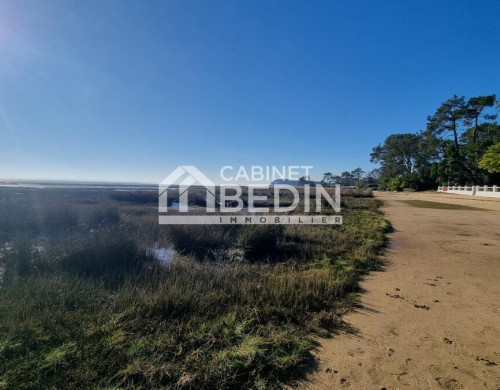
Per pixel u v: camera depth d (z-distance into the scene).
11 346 2.59
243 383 2.29
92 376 2.27
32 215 9.61
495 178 37.56
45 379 2.23
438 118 49.16
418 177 55.69
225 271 5.11
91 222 9.47
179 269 5.16
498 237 8.96
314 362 2.61
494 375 2.45
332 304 3.83
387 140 71.94
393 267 5.81
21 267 5.00
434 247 7.59
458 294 4.34
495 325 3.36
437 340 3.02
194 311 3.42
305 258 6.32
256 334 2.96
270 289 4.07
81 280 4.46
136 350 2.58
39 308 3.40
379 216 13.82
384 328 3.27
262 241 6.90
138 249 6.15
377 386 2.29
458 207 19.47
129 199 20.28
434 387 2.29
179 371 2.34
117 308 3.45
